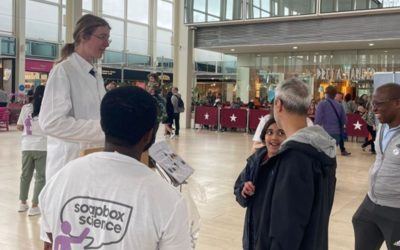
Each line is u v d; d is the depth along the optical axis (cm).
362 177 780
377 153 272
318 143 177
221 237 448
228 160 945
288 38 1496
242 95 1956
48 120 221
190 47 1725
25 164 509
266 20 1509
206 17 1633
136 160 131
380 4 1290
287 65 1845
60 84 225
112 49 2681
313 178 173
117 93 131
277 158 181
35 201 502
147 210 122
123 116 127
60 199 131
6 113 1465
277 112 192
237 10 1559
